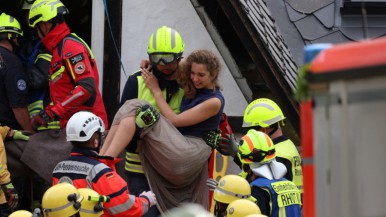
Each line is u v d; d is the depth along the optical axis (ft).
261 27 66.95
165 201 51.13
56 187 40.42
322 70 20.22
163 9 69.26
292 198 47.98
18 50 61.77
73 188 40.47
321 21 75.31
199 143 50.93
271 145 48.83
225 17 69.92
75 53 56.18
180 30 69.56
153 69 52.24
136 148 51.49
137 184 51.29
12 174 58.70
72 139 44.52
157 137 50.08
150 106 50.08
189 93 51.39
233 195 45.14
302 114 21.30
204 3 69.62
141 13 68.95
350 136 19.89
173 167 50.24
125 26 68.85
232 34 70.08
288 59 70.18
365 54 19.80
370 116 19.72
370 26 75.00
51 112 56.18
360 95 19.83
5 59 59.00
